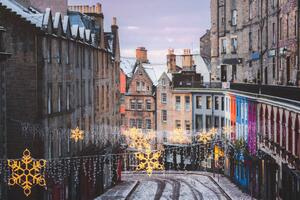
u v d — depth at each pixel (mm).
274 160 34594
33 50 30422
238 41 58500
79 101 39344
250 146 42719
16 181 26234
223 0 61656
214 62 63906
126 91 73375
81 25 44688
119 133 50906
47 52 31453
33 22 31203
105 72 50031
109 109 52125
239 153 46375
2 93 25359
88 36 42938
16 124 30734
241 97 47250
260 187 38812
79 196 37844
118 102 57531
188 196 41875
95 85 45375
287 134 31578
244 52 56844
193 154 60500
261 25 49781
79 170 37781
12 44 30391
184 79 69562
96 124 45531
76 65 38531
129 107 73000
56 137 33062
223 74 62156
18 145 30766
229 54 60469
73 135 34312
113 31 56500
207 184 49469
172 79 69188
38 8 42312
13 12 29938
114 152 48594
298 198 28328
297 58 37469
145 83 72062
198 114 65188
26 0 37219
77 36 38781
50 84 32031
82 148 39594
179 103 67812
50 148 32031
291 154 30219
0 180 26484
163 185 48656
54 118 32812
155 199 40344
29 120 30703
